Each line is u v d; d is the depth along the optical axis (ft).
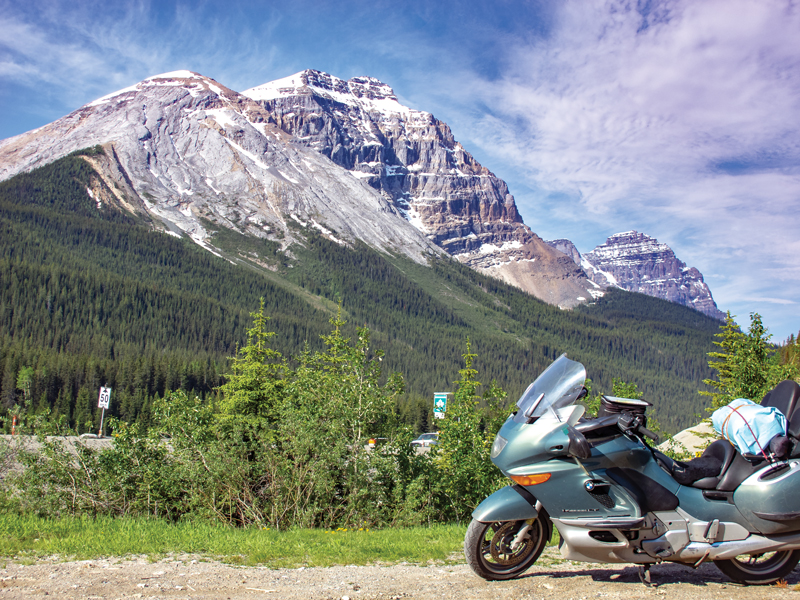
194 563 20.33
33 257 632.38
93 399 293.43
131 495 40.42
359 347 50.06
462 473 44.62
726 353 67.51
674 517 17.16
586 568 19.63
